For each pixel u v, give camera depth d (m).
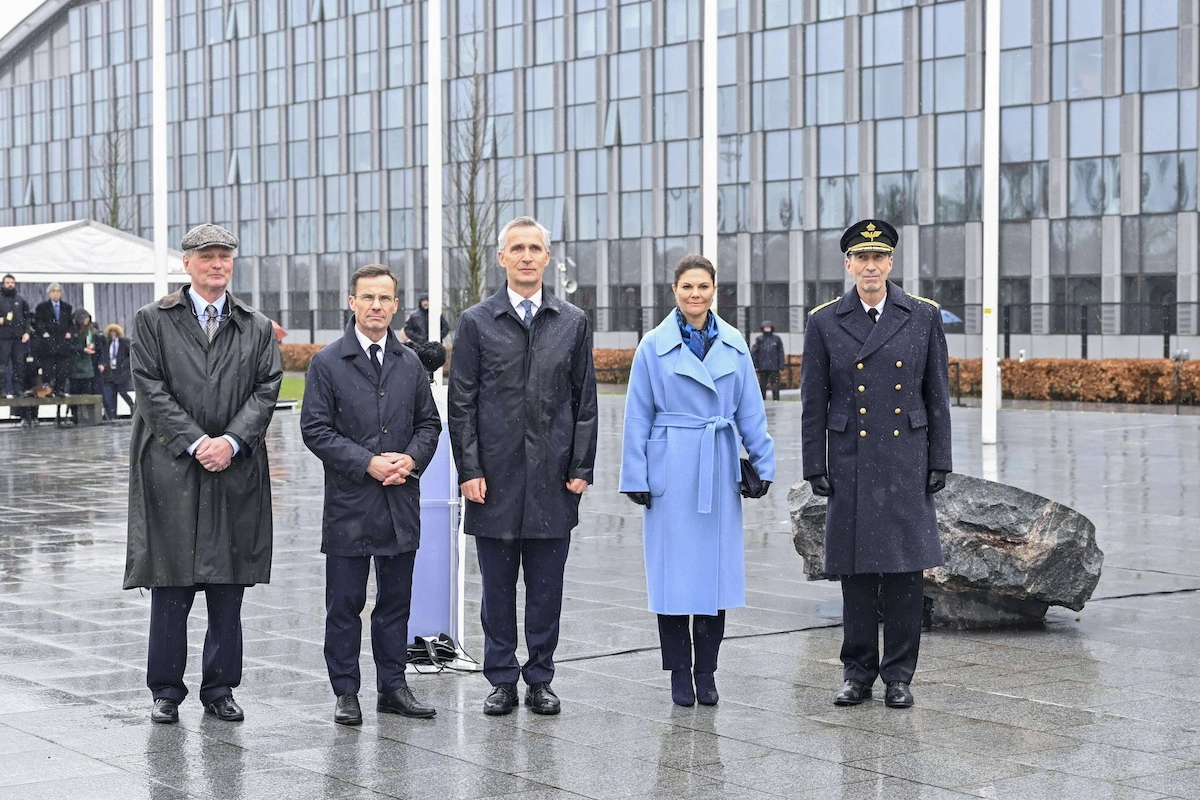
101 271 27.05
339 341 6.78
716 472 6.89
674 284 7.04
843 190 48.91
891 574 6.83
